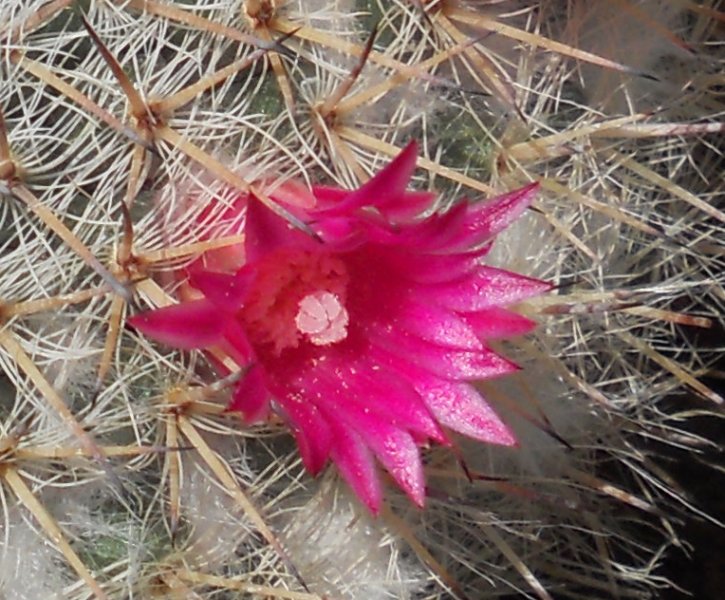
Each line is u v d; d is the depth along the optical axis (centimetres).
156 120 9
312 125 9
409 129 9
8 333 9
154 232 9
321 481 9
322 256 8
